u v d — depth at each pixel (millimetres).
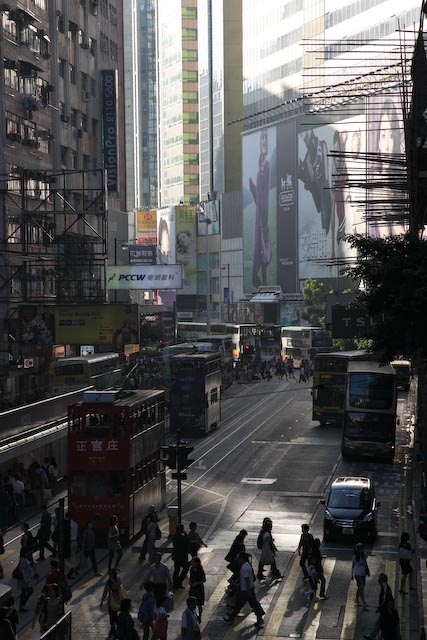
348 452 66750
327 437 77875
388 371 67938
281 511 52250
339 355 82688
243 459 68375
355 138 170875
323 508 52812
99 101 111125
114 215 123438
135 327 80750
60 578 32062
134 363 87125
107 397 44969
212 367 82250
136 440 46188
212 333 147125
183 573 38469
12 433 49750
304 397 106562
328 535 45812
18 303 82062
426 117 40406
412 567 40531
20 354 77875
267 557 39656
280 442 75750
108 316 80812
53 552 41344
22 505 50219
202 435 79062
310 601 36625
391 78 149625
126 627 27969
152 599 30000
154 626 29297
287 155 199250
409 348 36562
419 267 35844
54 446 59375
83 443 44750
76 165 103375
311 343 131500
